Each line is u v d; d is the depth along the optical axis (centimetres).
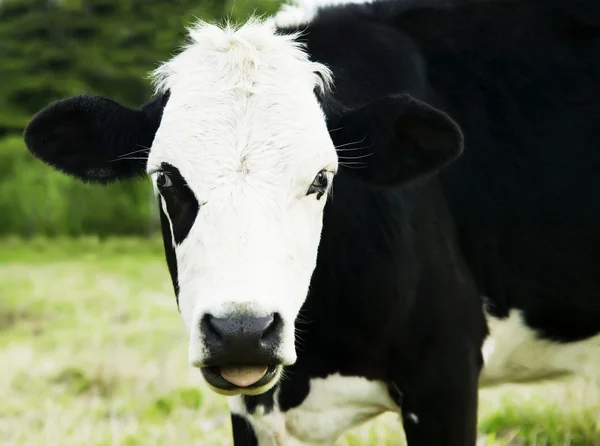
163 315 1900
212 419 1047
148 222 4725
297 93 586
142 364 1355
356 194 668
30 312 1992
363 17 742
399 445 884
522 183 725
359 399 689
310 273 566
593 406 921
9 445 966
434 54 739
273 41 621
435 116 596
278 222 536
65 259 3588
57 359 1421
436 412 675
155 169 568
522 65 739
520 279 734
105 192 4697
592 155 733
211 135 559
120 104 629
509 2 758
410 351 671
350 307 663
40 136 628
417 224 682
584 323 751
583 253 737
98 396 1201
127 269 3005
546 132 731
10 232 4688
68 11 4959
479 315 713
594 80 741
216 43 616
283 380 678
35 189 4669
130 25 4794
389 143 618
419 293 672
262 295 501
